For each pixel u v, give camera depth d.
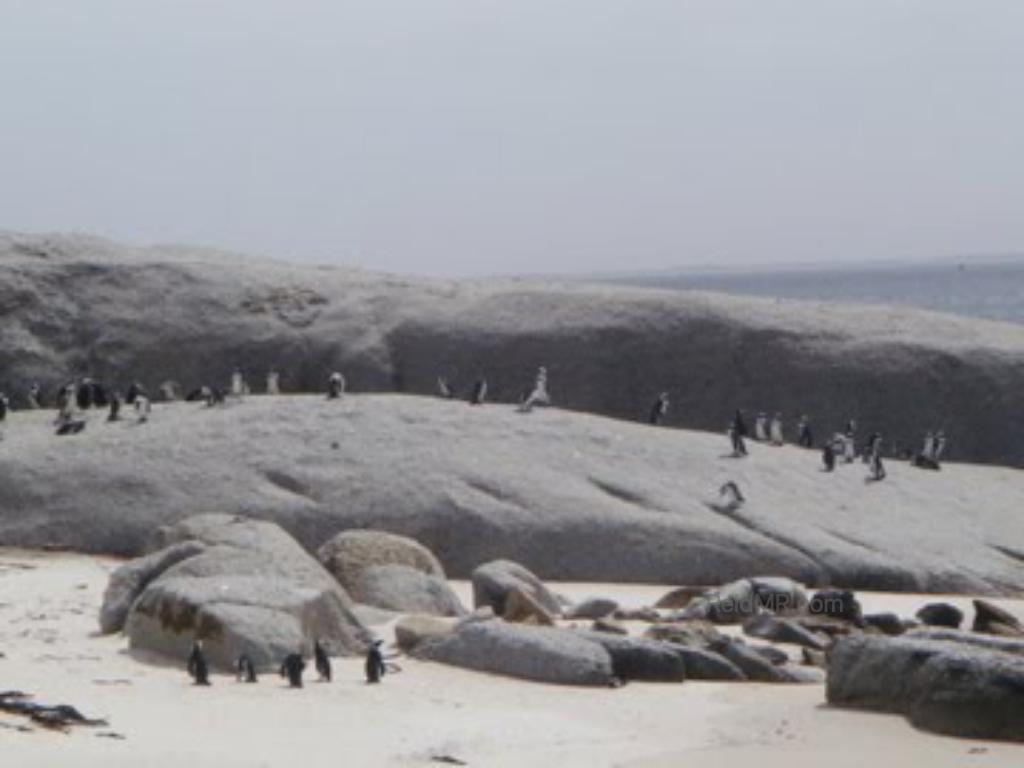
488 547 60.34
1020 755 34.00
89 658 40.41
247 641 39.75
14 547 61.81
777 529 61.62
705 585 59.53
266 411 69.25
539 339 91.19
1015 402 85.19
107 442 66.81
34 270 97.81
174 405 74.62
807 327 90.06
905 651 37.69
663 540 60.31
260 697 36.75
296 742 32.31
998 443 84.50
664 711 37.59
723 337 89.81
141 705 35.09
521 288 98.19
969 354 87.06
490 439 66.25
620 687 40.28
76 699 35.19
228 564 44.41
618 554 60.06
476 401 73.44
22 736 30.59
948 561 61.56
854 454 76.81
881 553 61.34
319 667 39.19
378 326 94.38
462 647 41.94
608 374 89.69
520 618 47.62
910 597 58.56
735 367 88.75
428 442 65.56
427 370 91.56
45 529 62.28
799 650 46.81
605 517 61.09
